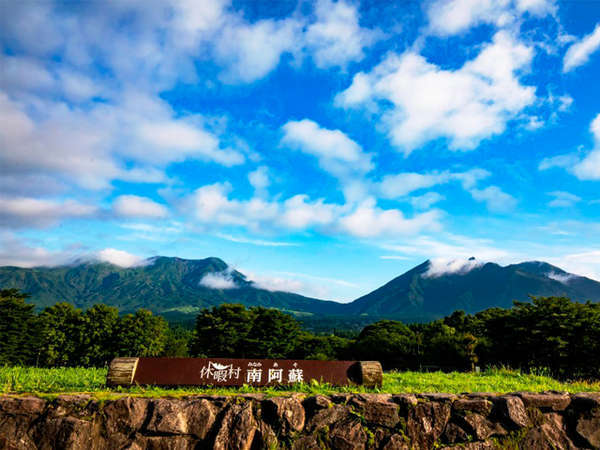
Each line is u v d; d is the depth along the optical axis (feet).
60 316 173.78
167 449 23.97
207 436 24.54
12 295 152.35
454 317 209.67
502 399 27.32
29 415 23.71
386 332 196.95
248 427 24.86
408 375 42.91
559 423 27.25
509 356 114.83
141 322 177.17
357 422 25.94
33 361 158.10
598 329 93.97
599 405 27.32
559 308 102.78
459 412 26.78
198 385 29.60
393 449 25.41
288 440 25.00
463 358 125.39
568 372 94.89
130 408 24.47
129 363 29.12
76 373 39.81
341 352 221.25
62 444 23.04
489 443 26.09
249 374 30.60
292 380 31.04
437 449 25.75
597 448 26.43
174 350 217.56
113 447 23.57
